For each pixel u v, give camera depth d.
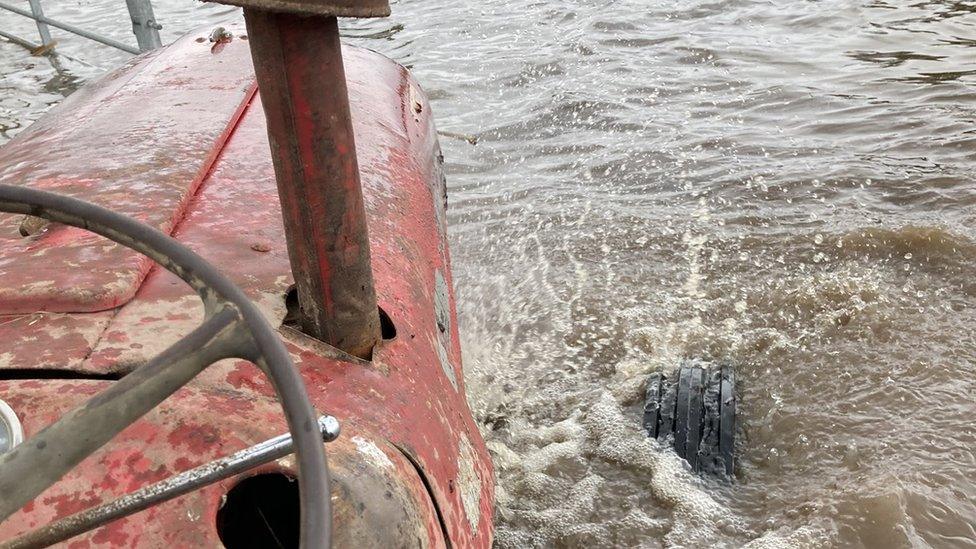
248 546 1.89
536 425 4.14
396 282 2.58
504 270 5.38
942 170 6.14
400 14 10.58
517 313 4.95
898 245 5.25
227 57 3.77
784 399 4.17
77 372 1.80
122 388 1.17
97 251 2.16
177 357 1.22
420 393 2.22
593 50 9.09
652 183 6.34
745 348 4.53
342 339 2.08
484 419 4.19
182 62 3.75
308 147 1.80
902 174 6.13
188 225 2.47
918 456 3.72
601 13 10.16
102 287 1.99
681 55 8.87
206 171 2.77
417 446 2.03
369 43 9.62
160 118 3.12
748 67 8.47
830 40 9.02
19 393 1.69
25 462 1.09
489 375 4.48
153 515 1.60
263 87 1.77
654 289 5.07
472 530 2.15
